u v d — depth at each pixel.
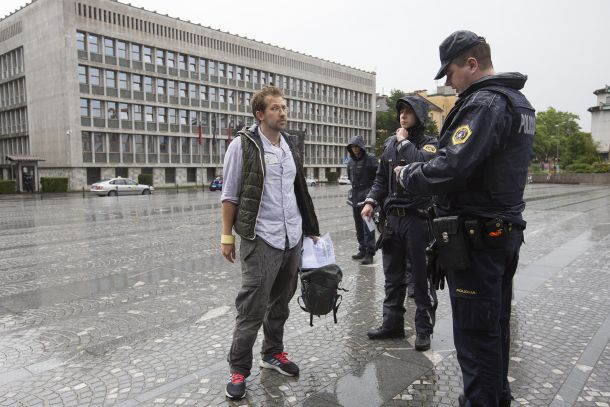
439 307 4.81
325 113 74.69
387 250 3.92
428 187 2.34
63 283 6.09
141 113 49.84
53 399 2.97
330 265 3.34
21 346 3.90
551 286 5.55
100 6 45.91
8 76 50.81
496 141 2.21
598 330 4.05
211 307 4.95
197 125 55.38
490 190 2.31
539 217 14.03
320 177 74.31
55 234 11.05
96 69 46.06
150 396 2.98
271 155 3.05
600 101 76.00
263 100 3.03
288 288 3.25
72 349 3.81
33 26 46.34
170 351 3.73
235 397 2.91
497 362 2.42
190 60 54.34
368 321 4.41
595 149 71.25
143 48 49.59
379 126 81.94
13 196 35.22
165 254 8.19
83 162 45.16
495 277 2.35
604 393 2.96
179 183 53.47
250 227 2.95
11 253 8.42
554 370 3.28
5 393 3.07
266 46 63.72
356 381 3.15
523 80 2.37
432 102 82.00
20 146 50.94
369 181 7.17
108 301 5.23
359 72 80.81
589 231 10.52
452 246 2.35
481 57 2.41
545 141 91.38
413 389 3.04
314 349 3.72
